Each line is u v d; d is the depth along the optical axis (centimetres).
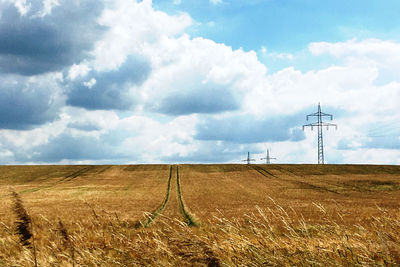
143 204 3753
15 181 7888
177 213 2984
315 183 6675
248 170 9312
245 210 3023
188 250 321
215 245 335
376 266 304
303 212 2481
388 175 8069
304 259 318
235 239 350
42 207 3466
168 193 5356
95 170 9562
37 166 10188
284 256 321
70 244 377
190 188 6144
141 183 7169
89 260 354
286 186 6338
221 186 6456
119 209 3197
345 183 6550
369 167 9419
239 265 309
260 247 330
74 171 9400
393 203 3709
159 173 8975
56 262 371
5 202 3788
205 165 10412
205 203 3912
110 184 7056
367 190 5612
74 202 4012
